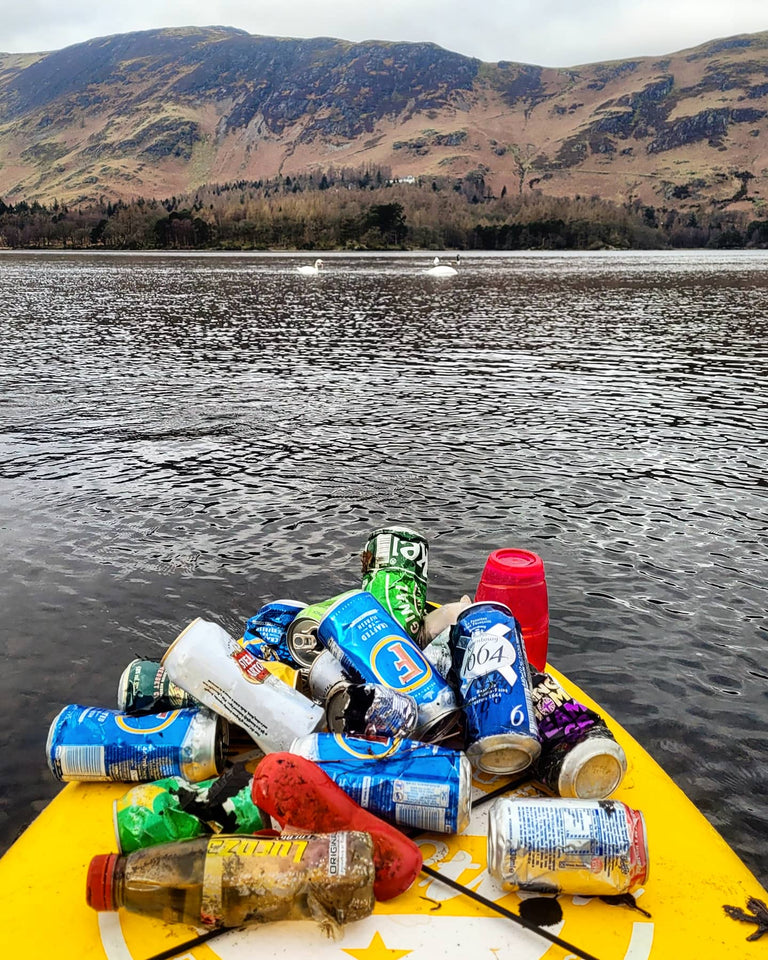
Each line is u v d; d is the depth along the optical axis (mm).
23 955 537
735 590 1473
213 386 3611
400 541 919
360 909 545
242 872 539
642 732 1041
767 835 862
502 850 571
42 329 6094
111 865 554
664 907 583
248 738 750
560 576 1521
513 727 680
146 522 1797
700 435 2695
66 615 1353
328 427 2777
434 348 5023
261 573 1530
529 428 2781
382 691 691
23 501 1938
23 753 980
